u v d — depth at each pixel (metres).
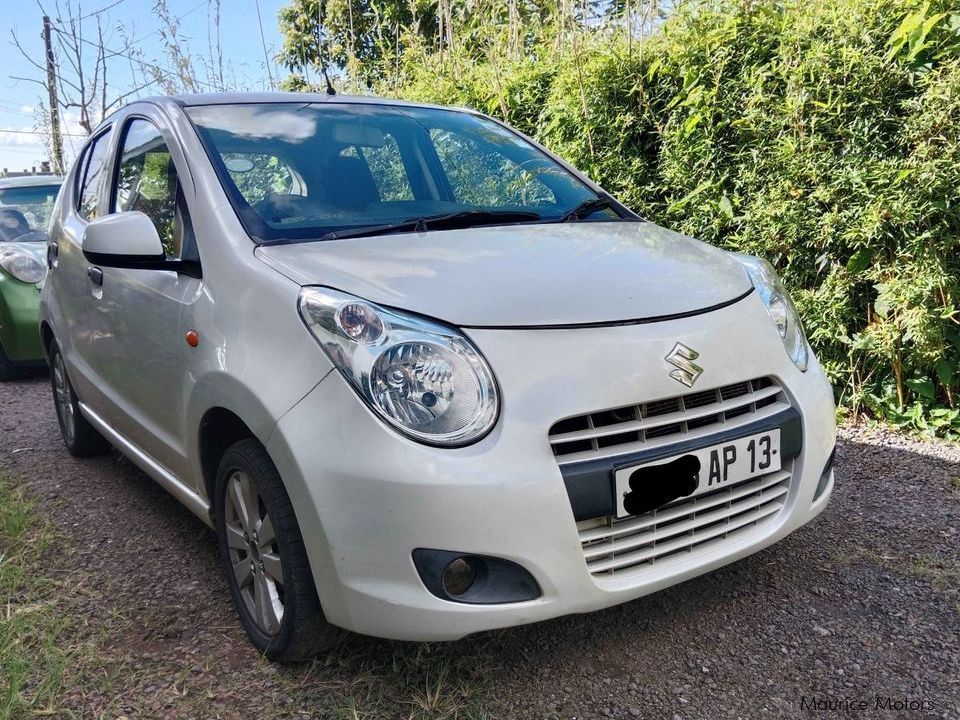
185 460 2.60
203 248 2.45
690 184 4.61
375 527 1.86
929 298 3.81
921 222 3.77
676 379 2.03
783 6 4.37
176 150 2.75
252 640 2.36
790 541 2.97
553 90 5.34
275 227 2.45
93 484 3.73
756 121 4.22
